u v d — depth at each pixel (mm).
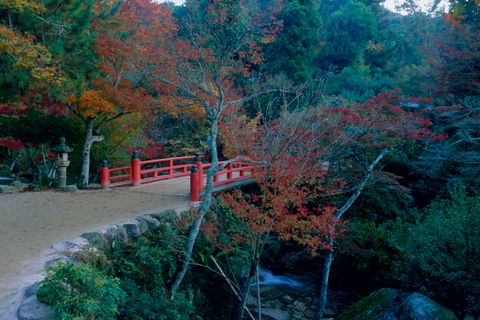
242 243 10125
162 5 14648
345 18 27453
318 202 10969
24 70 9375
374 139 10805
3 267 5535
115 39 11586
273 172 7934
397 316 7254
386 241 11148
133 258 7184
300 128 9305
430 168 14570
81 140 13922
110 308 4062
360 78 23797
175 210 9172
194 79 11109
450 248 7613
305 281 12836
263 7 20562
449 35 16188
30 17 9312
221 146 18469
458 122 13062
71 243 6328
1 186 10891
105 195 10914
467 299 6969
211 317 9102
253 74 16922
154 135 18781
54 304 3971
